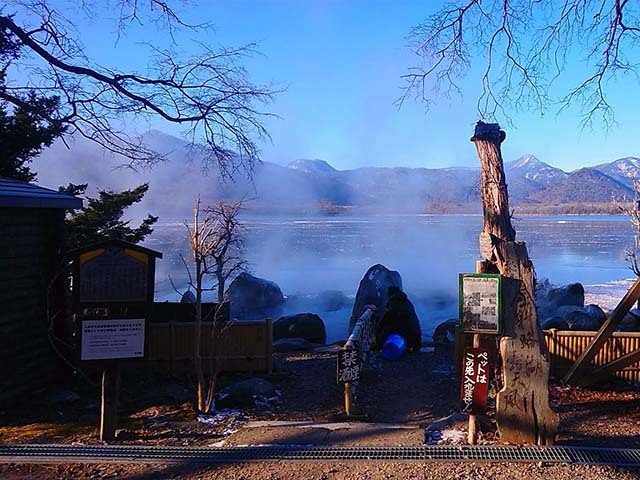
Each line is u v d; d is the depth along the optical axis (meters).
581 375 9.08
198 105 12.58
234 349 10.49
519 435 5.70
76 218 15.01
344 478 4.83
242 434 6.34
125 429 6.92
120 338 6.29
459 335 10.34
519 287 5.78
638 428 6.72
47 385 9.07
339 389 9.49
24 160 13.95
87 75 12.50
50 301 9.16
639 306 13.36
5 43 11.80
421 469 4.95
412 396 9.15
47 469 5.15
